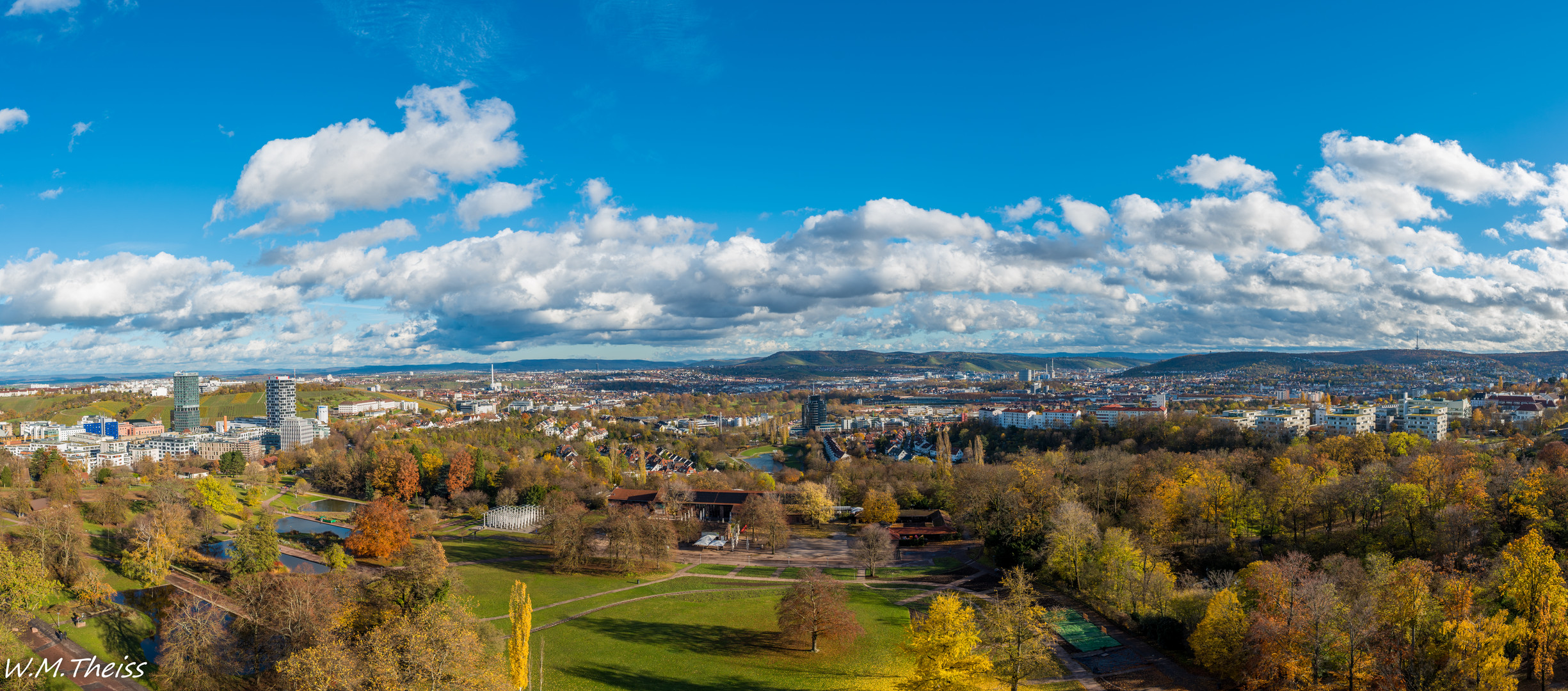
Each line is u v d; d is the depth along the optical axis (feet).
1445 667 305.32
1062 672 377.09
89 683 355.97
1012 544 593.42
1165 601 437.58
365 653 305.73
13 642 351.05
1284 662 315.58
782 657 417.08
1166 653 399.65
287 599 362.12
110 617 424.46
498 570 609.42
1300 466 652.07
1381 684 305.12
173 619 372.38
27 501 652.89
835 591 449.89
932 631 344.69
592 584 570.05
